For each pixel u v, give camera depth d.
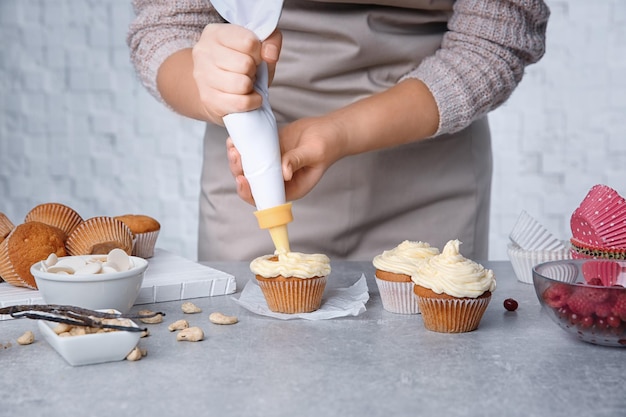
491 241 2.57
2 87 2.53
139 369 0.90
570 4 2.43
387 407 0.81
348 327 1.03
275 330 1.01
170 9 1.32
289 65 1.39
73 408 0.81
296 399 0.83
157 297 1.13
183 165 2.58
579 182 2.51
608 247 1.11
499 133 2.52
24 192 2.57
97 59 2.52
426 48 1.40
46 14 2.50
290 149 1.15
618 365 0.91
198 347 0.96
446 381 0.87
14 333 1.00
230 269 1.30
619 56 2.43
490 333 1.00
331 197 1.43
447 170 1.46
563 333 1.00
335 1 1.35
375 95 1.22
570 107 2.48
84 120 2.55
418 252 1.10
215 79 1.03
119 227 1.18
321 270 1.06
